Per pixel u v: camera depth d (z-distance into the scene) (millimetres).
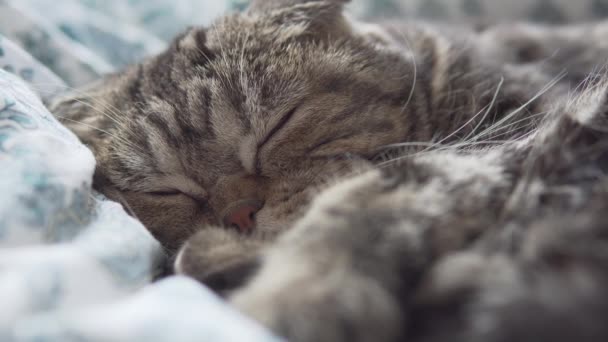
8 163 194
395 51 289
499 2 460
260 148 255
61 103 284
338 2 287
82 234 197
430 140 270
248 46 268
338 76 264
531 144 205
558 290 151
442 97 292
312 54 266
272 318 162
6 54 271
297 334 159
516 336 147
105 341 143
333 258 170
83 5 412
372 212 179
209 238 216
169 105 264
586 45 373
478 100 287
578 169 182
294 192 248
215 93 257
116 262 191
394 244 171
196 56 276
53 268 161
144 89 281
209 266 201
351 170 232
